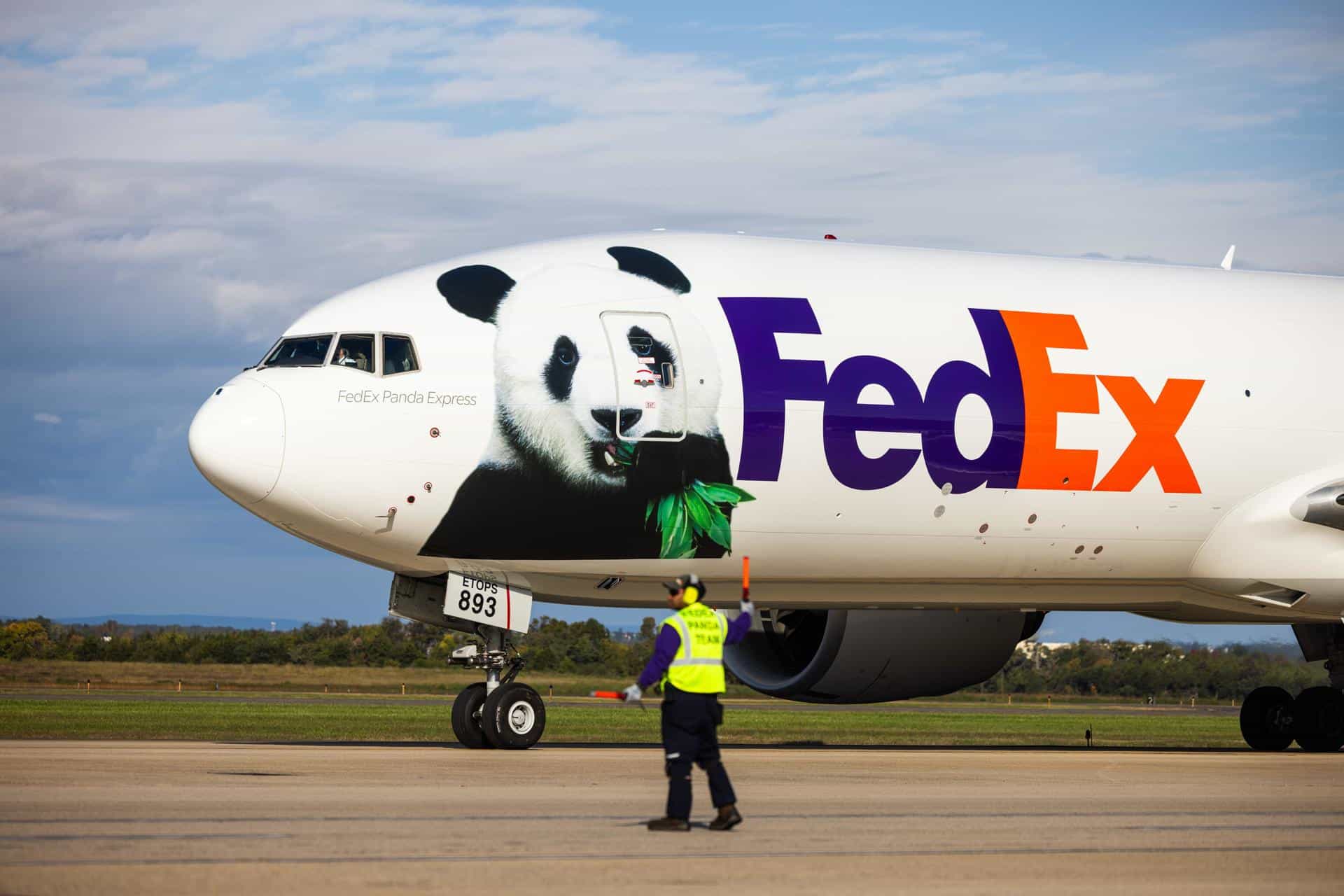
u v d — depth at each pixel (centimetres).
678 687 2016
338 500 3183
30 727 4884
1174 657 15050
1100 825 2175
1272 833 2122
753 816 2203
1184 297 3975
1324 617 4100
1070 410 3662
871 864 1775
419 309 3300
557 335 3303
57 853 1744
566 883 1628
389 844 1852
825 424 3431
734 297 3484
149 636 17162
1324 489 3841
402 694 12075
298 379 3203
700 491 3350
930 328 3616
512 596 3422
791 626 4334
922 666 4112
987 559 3694
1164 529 3800
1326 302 4138
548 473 3250
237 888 1562
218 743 3584
